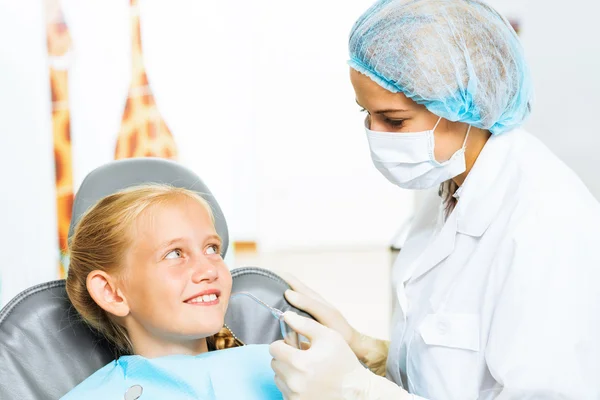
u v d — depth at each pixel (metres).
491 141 1.11
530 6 1.94
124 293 1.11
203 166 3.66
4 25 3.00
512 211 1.03
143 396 1.05
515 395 0.90
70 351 1.15
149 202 1.12
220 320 1.08
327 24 3.97
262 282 1.34
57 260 3.10
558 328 0.90
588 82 1.94
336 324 1.32
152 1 3.29
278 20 3.93
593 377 0.90
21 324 1.12
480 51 1.01
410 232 1.35
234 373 1.12
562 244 0.95
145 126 3.39
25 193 3.07
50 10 3.07
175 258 1.10
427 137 1.06
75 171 3.20
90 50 3.18
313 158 4.18
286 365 0.98
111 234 1.11
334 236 4.32
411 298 1.21
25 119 3.06
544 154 1.09
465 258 1.12
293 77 4.03
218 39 3.57
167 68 3.38
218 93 3.59
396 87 1.03
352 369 0.99
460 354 1.06
